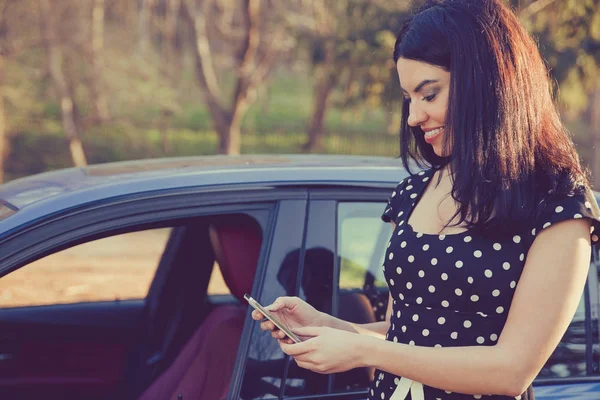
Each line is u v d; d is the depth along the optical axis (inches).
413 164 90.4
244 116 882.1
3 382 110.3
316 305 78.4
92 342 112.9
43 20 529.0
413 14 62.3
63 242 73.4
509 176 56.8
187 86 695.1
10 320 112.0
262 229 78.9
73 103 600.7
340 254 80.8
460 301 58.6
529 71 58.6
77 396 112.0
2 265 71.2
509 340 55.8
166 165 94.9
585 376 84.8
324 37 393.1
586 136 703.1
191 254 111.2
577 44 339.6
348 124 868.6
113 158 685.9
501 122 57.1
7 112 660.7
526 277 56.5
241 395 74.3
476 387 55.7
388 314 69.5
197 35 534.9
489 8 59.0
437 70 58.8
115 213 75.5
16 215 74.6
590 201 56.7
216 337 93.2
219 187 78.9
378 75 364.5
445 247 59.3
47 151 664.4
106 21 631.8
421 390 59.9
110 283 209.3
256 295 76.6
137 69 633.6
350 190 82.7
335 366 56.5
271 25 539.5
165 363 110.2
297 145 765.9
